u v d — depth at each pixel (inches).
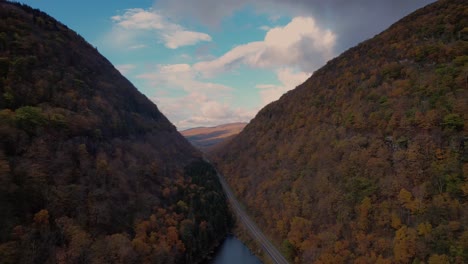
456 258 1935.3
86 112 4037.9
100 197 3043.8
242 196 5669.3
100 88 5324.8
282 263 3420.3
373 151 3024.1
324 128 4165.8
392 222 2438.5
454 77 2950.3
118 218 3137.3
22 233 2192.4
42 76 3905.0
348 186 3029.0
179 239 3624.5
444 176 2325.3
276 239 3932.1
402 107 3085.6
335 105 4389.8
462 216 2107.5
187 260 3528.5
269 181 4753.9
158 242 3250.5
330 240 2847.0
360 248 2561.5
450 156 2404.0
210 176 6520.7
